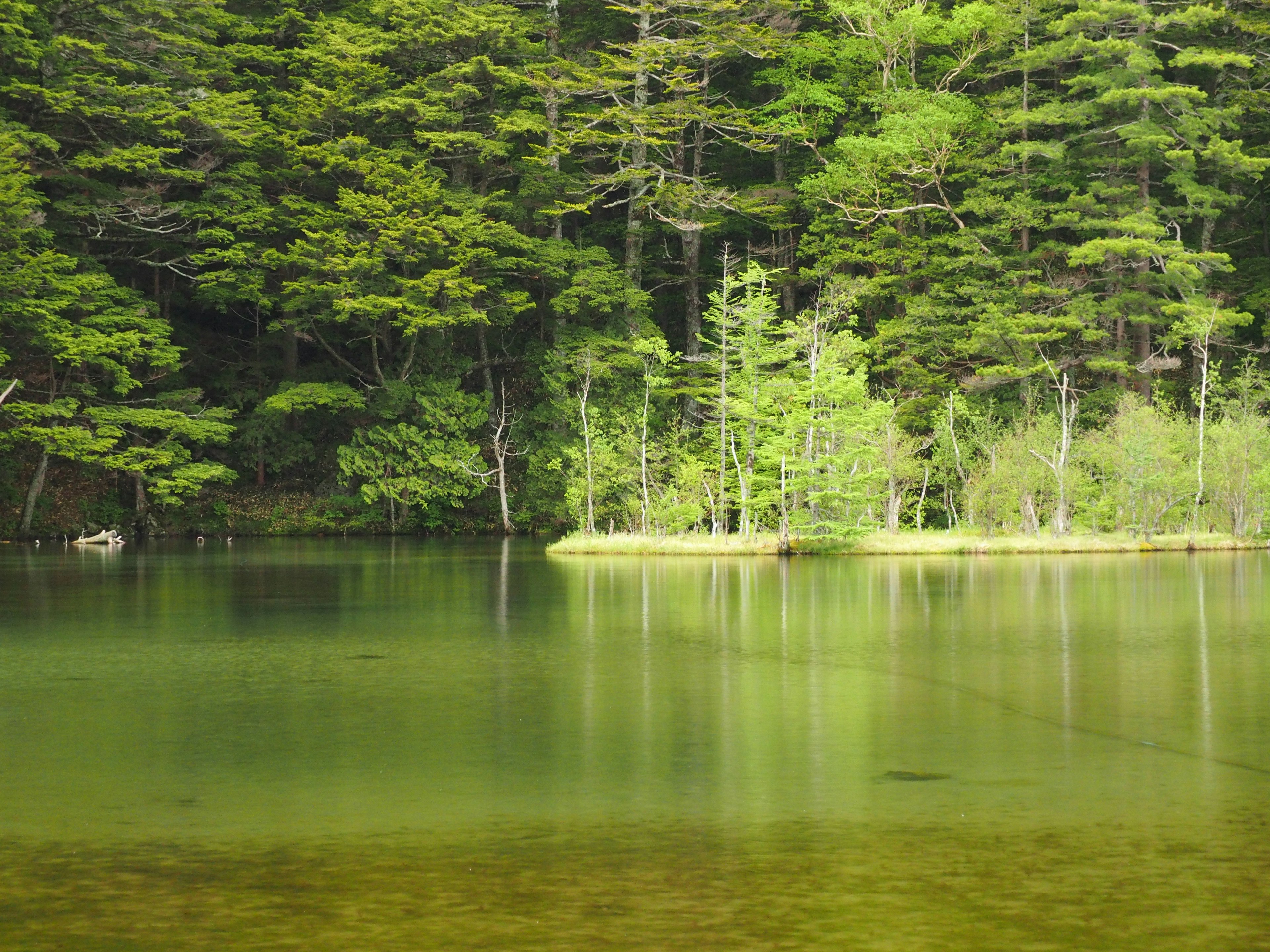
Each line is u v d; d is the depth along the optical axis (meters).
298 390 57.03
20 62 49.88
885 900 7.07
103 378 54.47
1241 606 23.91
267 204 57.94
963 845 8.13
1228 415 50.81
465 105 59.47
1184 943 6.43
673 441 51.12
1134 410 47.94
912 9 56.53
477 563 39.28
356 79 56.47
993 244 57.97
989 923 6.71
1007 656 17.02
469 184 61.44
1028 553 43.22
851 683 14.82
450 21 56.12
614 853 7.98
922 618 21.97
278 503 60.53
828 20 64.50
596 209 66.56
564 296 58.28
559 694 14.09
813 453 45.34
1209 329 51.16
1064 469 47.19
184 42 53.94
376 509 60.16
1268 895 7.14
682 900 7.09
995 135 58.22
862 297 58.56
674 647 18.11
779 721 12.44
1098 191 55.44
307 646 18.53
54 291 49.72
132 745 11.35
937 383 55.09
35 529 54.44
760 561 39.84
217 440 54.00
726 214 62.94
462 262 55.62
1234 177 58.94
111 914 6.89
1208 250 58.09
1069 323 52.31
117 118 53.06
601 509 51.84
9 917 6.85
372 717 12.71
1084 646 18.12
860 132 60.50
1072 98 59.69
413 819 8.80
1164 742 11.39
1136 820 8.73
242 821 8.76
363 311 55.19
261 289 57.84
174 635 19.97
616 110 56.69
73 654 17.67
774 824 8.64
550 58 60.50
